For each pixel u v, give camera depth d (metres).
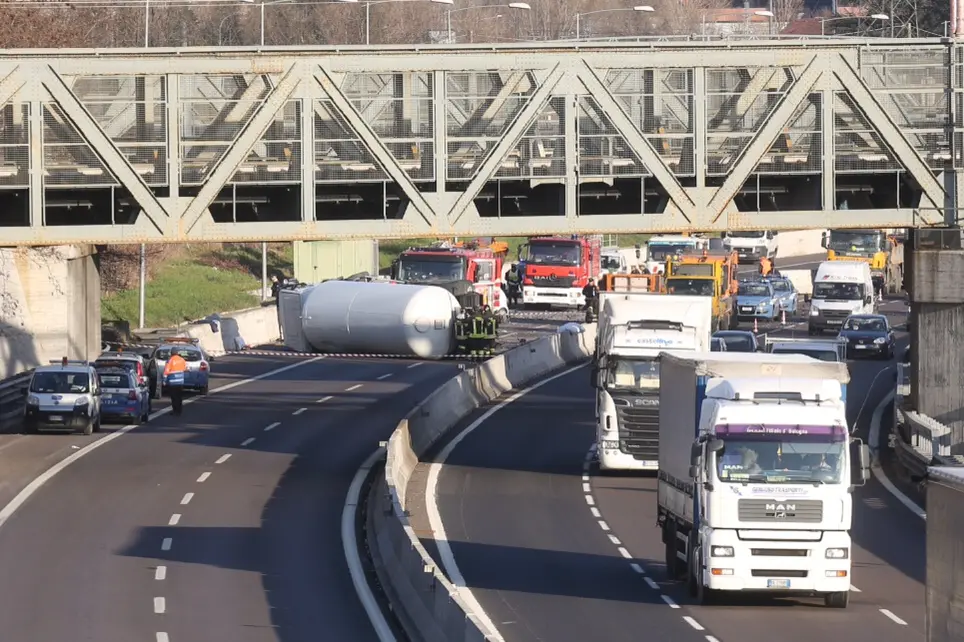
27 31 140.12
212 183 76.62
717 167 81.31
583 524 62.81
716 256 156.38
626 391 76.00
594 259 193.38
